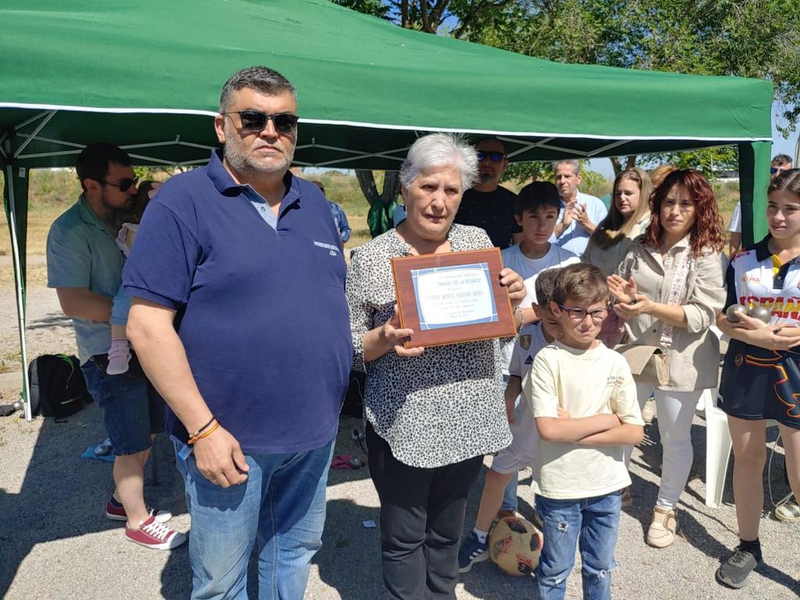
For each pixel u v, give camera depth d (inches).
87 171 111.0
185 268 66.1
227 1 127.3
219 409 69.6
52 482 148.9
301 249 72.3
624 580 111.3
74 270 110.6
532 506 139.3
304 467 80.0
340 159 251.8
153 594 107.7
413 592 87.6
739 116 123.3
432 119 102.8
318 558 119.0
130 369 109.7
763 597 107.0
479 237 87.9
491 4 364.8
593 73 129.0
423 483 83.7
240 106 68.8
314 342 71.9
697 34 404.8
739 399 107.2
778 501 141.9
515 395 108.2
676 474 121.8
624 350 117.8
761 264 104.9
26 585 109.7
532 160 223.5
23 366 169.0
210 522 73.8
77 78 82.1
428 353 80.4
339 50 110.5
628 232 139.7
